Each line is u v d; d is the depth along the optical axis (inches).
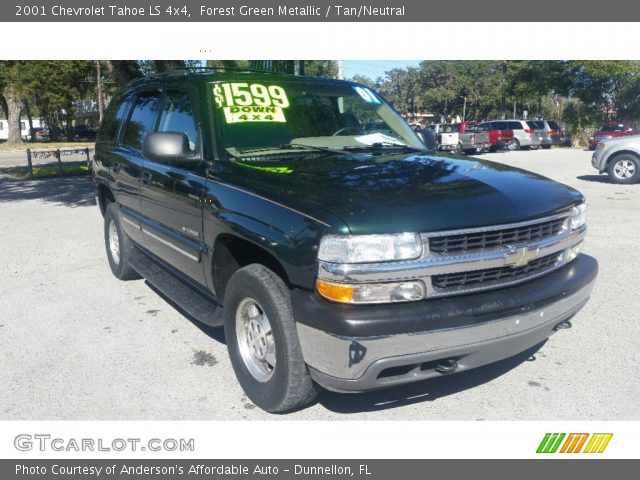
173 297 179.6
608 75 1425.9
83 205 463.5
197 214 154.6
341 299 113.3
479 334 118.3
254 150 158.4
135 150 207.0
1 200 498.6
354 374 113.6
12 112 1770.4
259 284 129.6
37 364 167.2
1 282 246.4
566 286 134.0
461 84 2691.9
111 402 146.6
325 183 129.9
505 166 159.6
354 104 187.6
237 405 145.0
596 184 557.6
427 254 115.0
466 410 141.8
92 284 242.2
